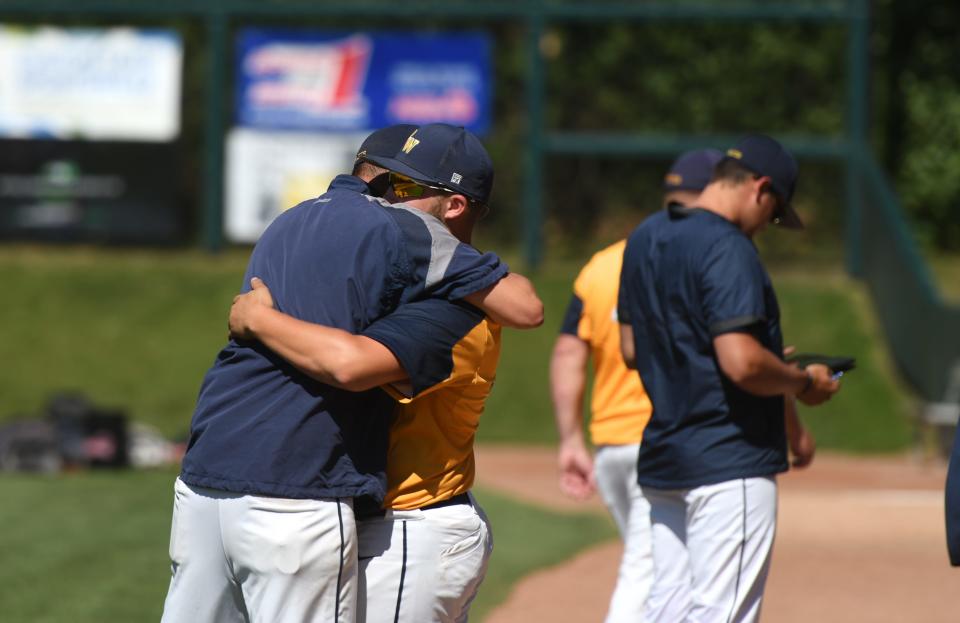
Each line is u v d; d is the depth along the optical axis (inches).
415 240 456.8
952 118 2600.9
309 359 434.3
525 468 1754.4
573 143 2415.1
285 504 439.2
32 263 2488.9
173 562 464.4
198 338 2299.5
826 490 1485.0
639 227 596.4
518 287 462.6
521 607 877.2
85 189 2502.5
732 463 548.1
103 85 2480.3
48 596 884.6
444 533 469.4
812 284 2396.7
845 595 909.2
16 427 1734.7
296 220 470.3
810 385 566.3
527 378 2177.7
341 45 2428.6
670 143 2407.7
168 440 2001.7
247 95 2443.4
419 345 440.1
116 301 2385.6
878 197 2306.8
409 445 467.8
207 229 2488.9
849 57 2391.7
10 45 2472.9
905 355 2138.3
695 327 552.1
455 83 2420.0
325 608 446.0
